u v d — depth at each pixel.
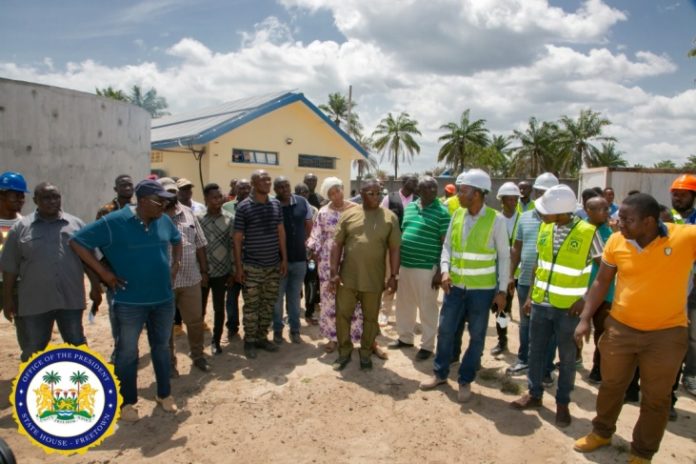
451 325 4.48
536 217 4.89
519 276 5.02
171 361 4.75
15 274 3.94
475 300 4.27
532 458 3.52
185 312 4.82
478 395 4.51
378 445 3.66
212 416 4.04
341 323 5.00
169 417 4.01
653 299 3.18
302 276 5.75
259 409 4.17
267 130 16.06
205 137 14.15
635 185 13.27
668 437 3.85
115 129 10.07
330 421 3.99
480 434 3.83
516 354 5.64
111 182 10.02
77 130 9.12
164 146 15.07
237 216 5.12
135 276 3.76
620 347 3.34
